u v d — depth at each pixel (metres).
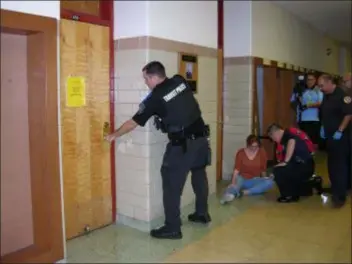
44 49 2.54
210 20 4.20
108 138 3.17
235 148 5.28
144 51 3.32
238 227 3.49
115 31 3.52
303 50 7.53
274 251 2.97
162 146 3.56
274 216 3.78
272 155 5.99
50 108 2.61
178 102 3.08
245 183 4.53
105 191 3.56
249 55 5.09
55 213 2.70
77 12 3.19
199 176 3.57
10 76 2.54
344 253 2.91
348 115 3.85
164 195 3.24
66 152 3.19
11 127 2.57
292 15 6.71
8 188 2.58
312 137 6.23
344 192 4.05
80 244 3.17
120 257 2.91
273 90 6.02
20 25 2.38
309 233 3.32
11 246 2.62
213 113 4.33
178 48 3.68
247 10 5.05
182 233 3.37
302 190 4.38
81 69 3.25
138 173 3.47
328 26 8.14
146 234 3.38
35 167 2.67
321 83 4.05
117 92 3.53
